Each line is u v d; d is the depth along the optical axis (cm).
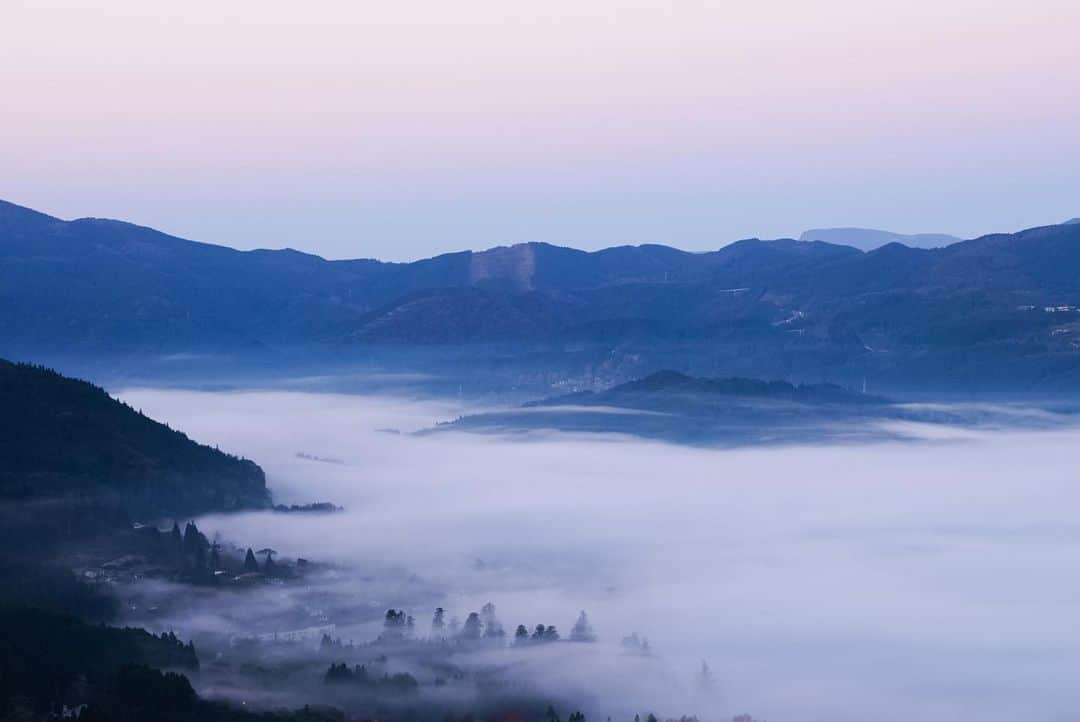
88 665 18400
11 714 16462
